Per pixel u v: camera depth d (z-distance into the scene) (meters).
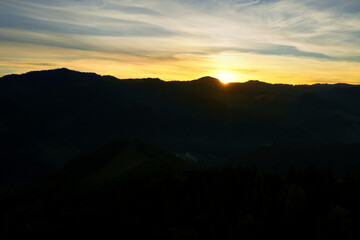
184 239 66.00
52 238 80.31
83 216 83.75
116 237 76.12
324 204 74.69
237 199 80.50
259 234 64.56
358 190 75.19
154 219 77.50
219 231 68.19
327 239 61.69
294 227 65.81
